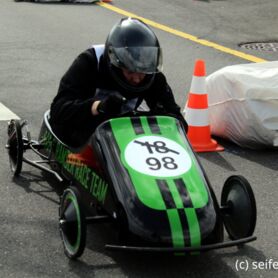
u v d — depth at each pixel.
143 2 19.67
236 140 9.51
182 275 5.96
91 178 6.48
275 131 9.10
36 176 8.16
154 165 6.10
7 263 6.13
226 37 15.87
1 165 8.48
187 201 5.83
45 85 12.08
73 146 7.02
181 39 15.66
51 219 7.05
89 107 6.56
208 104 9.68
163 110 6.85
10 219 7.03
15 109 10.70
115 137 6.30
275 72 9.21
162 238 5.61
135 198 5.82
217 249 6.17
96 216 6.14
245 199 6.27
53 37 15.52
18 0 19.66
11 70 12.93
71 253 6.12
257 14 18.06
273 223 7.11
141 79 6.71
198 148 9.27
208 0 19.78
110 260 6.19
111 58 6.61
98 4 19.52
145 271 6.01
